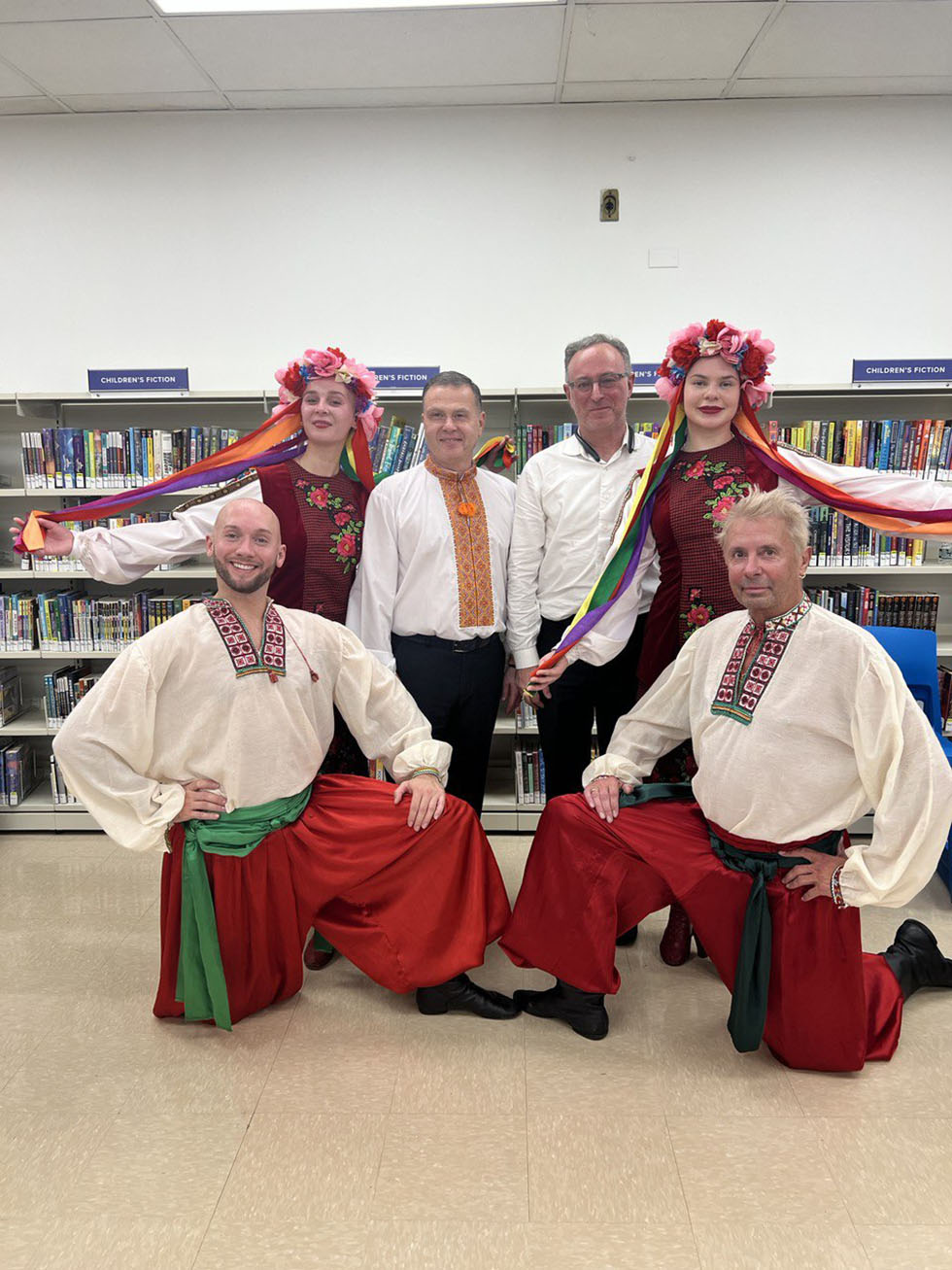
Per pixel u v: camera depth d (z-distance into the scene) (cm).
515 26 279
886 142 337
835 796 184
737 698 188
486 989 226
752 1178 163
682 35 285
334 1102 186
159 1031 212
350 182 345
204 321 354
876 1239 149
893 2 265
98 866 315
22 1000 227
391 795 214
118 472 340
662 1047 206
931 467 327
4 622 344
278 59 300
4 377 360
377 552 245
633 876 204
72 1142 173
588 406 235
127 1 262
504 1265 144
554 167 342
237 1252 147
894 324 346
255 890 208
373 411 255
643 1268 143
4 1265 144
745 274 346
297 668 205
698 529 224
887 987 210
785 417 356
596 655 235
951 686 336
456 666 247
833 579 363
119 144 345
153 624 344
